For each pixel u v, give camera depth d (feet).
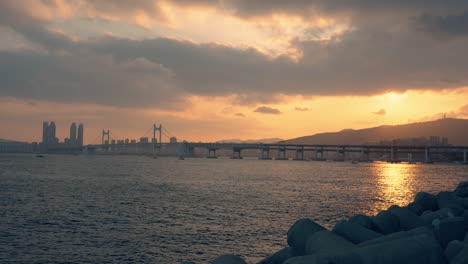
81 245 76.59
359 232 29.48
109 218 107.86
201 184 237.04
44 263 65.10
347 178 322.75
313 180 285.64
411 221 36.04
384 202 147.23
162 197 161.58
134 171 409.28
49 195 169.58
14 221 103.50
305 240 29.68
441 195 52.21
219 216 110.22
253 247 74.33
